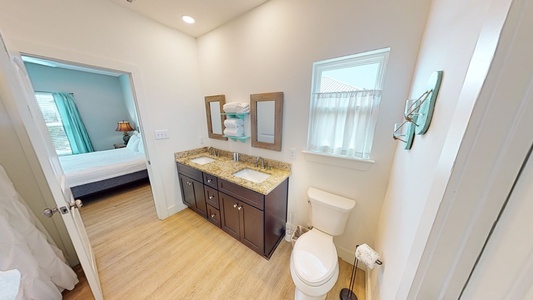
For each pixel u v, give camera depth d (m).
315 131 1.56
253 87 1.84
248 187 1.53
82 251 1.13
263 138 1.90
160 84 2.00
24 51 1.21
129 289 1.39
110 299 1.32
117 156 3.23
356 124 1.37
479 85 0.35
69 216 1.05
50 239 1.34
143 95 1.88
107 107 4.49
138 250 1.77
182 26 1.96
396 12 1.06
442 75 0.63
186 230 2.07
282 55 1.57
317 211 1.51
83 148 4.15
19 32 1.19
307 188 1.73
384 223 1.19
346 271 1.55
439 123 0.59
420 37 1.02
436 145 0.57
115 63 1.64
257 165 2.00
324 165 1.56
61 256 1.37
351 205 1.41
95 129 4.36
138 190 3.07
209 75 2.22
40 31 1.26
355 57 1.29
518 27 0.30
